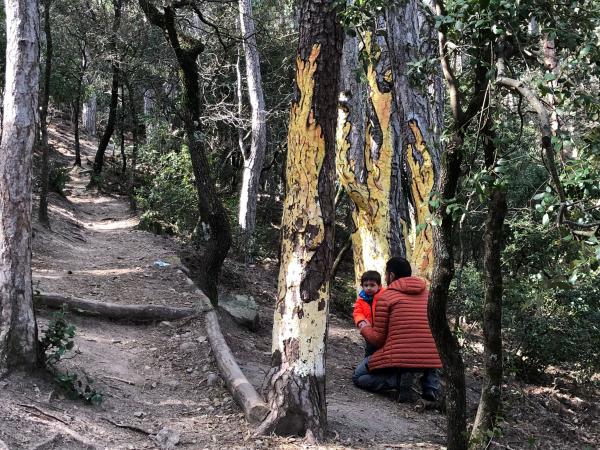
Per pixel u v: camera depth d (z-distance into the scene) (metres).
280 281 5.22
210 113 21.25
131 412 5.30
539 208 2.76
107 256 12.24
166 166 20.30
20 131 5.14
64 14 21.86
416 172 8.13
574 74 3.07
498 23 3.01
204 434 4.93
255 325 8.98
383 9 4.62
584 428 7.81
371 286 6.94
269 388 5.08
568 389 9.38
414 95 8.12
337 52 5.25
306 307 5.05
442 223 3.61
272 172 25.33
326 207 5.19
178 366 6.71
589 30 3.15
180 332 7.82
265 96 23.30
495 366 3.62
